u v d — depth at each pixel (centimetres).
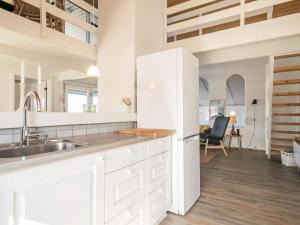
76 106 497
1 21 223
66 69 414
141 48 285
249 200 236
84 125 198
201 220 192
